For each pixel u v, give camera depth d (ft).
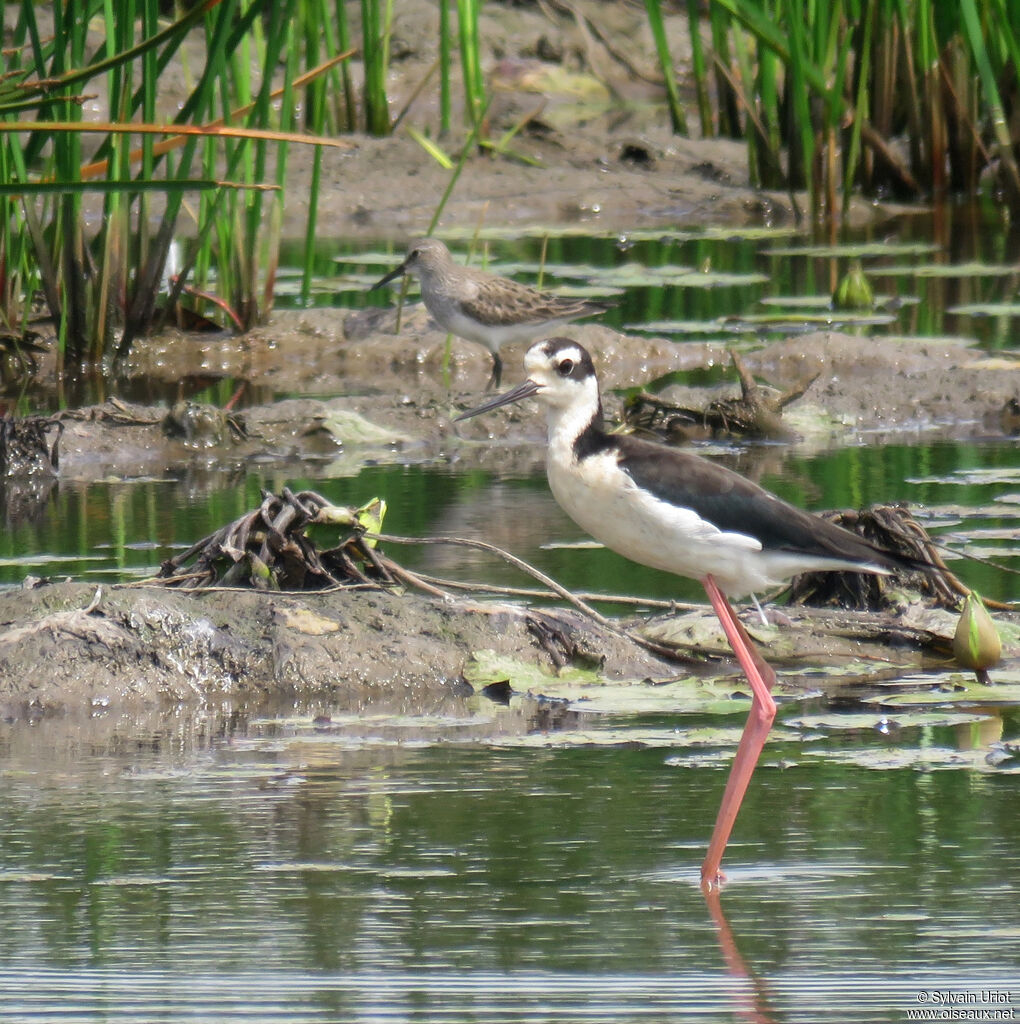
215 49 53.78
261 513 36.42
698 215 90.58
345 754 29.25
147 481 50.11
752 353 64.28
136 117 89.45
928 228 87.10
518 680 33.53
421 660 33.73
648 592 38.96
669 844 24.82
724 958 20.97
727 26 109.91
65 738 30.30
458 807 26.45
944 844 24.57
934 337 65.41
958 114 92.02
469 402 58.54
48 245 63.52
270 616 34.22
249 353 66.13
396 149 93.66
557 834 25.25
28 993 19.99
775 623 36.60
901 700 32.24
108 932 21.72
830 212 87.35
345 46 86.17
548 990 20.04
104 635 33.01
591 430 31.12
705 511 30.14
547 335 64.34
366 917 22.24
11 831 25.40
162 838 25.12
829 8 86.84
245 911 22.45
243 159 65.57
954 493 46.52
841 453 52.80
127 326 64.54
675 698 32.40
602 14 116.88
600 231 85.81
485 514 45.42
